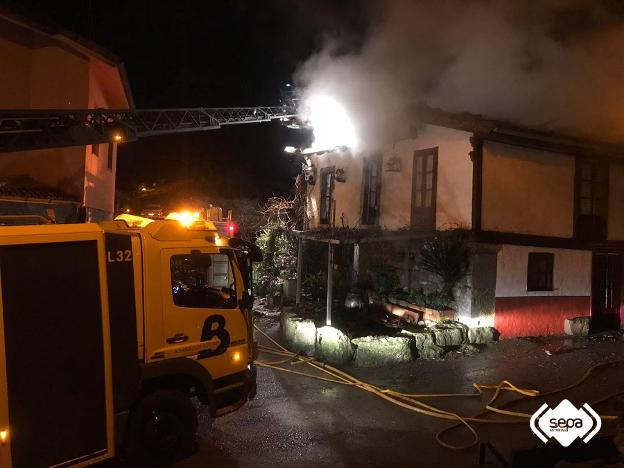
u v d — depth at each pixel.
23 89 11.55
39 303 4.72
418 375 9.44
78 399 4.93
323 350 10.41
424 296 12.37
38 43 11.70
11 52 11.45
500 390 8.58
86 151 12.19
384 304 13.35
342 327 11.65
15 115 9.04
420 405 7.88
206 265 6.30
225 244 6.75
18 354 4.57
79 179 11.95
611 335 13.09
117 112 10.27
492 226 11.77
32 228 4.79
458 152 12.09
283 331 12.62
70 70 11.86
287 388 8.71
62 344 4.84
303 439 6.62
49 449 4.73
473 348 10.88
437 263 11.88
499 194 11.90
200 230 6.36
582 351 11.22
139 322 5.57
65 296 4.89
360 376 9.40
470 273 11.50
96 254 5.13
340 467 5.87
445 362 10.24
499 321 11.91
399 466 5.91
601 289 14.06
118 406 5.23
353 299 14.09
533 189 12.52
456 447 6.36
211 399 6.12
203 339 6.12
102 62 12.07
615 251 14.26
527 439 5.76
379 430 6.96
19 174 11.47
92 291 5.07
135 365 5.38
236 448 6.32
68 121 9.63
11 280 4.58
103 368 5.10
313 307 13.76
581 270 13.47
